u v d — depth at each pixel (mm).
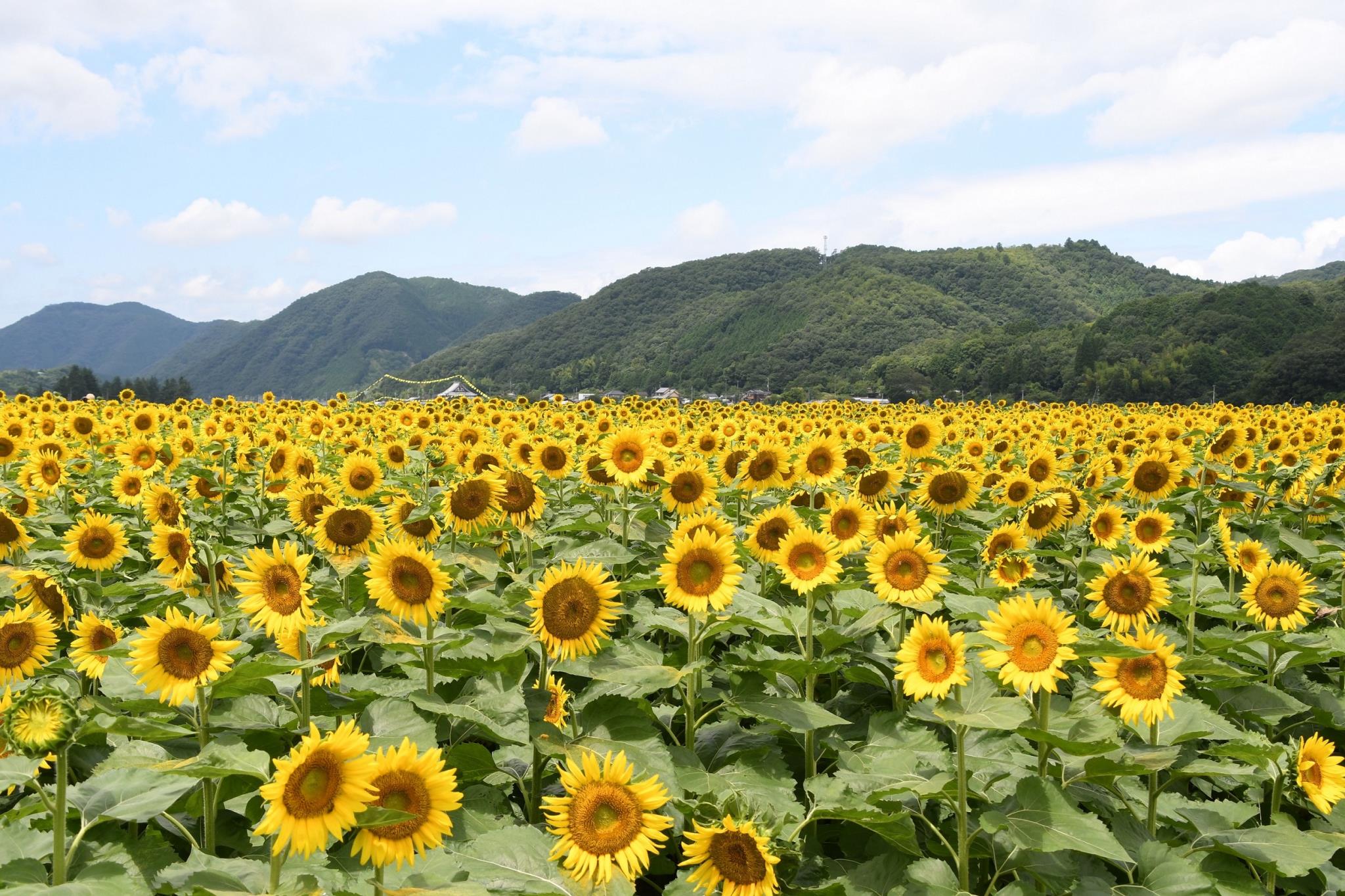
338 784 3686
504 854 4629
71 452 16031
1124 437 21047
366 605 7895
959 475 10703
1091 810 5648
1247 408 43312
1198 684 7047
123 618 8305
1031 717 5316
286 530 11711
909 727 6016
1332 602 9555
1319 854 5098
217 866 4277
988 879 5398
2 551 8781
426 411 27750
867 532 7984
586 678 7359
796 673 6203
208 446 17641
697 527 6375
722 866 4383
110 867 3910
